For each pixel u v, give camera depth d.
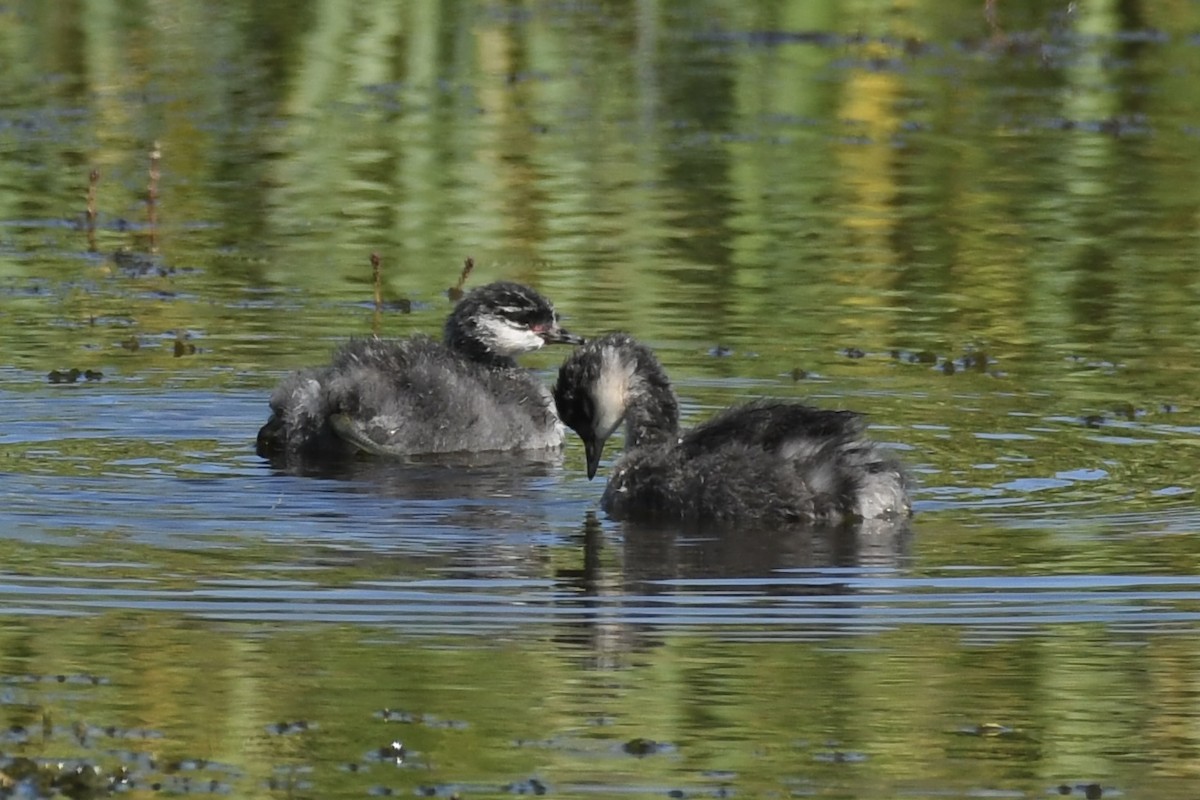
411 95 31.47
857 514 14.47
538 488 15.82
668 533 14.38
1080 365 18.78
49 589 12.83
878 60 33.25
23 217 24.58
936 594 12.91
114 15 35.25
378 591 12.91
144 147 28.19
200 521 14.45
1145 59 33.25
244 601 12.70
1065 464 15.81
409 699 11.17
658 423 15.96
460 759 10.43
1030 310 20.84
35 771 10.11
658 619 12.47
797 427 14.88
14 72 31.97
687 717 10.98
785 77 32.19
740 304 21.00
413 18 34.97
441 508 15.08
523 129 29.55
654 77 32.31
